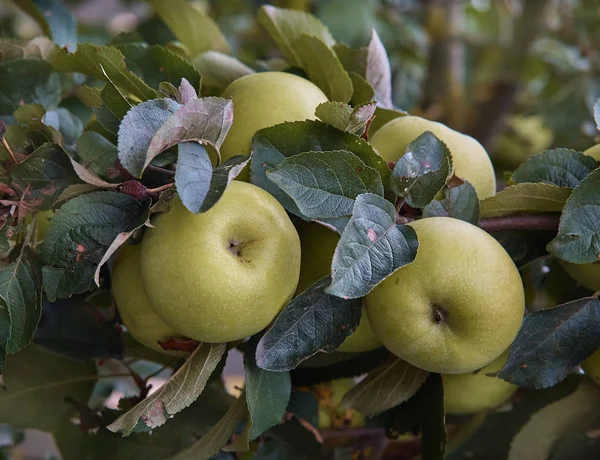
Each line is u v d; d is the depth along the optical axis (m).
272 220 0.60
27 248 0.61
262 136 0.63
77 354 0.70
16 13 1.18
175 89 0.60
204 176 0.58
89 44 0.65
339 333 0.60
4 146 0.61
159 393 0.61
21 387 0.72
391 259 0.58
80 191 0.61
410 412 0.68
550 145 1.24
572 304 0.64
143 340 0.66
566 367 0.64
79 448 0.72
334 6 1.06
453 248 0.60
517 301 0.61
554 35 1.32
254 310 0.60
